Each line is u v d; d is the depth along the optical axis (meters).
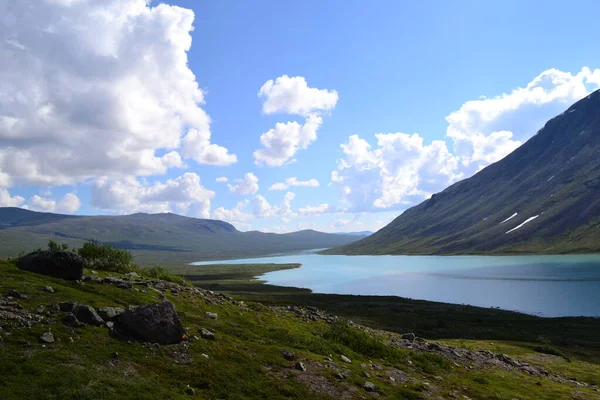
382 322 70.69
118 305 22.08
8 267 24.02
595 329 68.12
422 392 20.95
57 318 18.19
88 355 16.05
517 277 164.25
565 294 116.25
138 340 18.56
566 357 44.25
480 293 127.31
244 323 27.11
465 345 47.50
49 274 24.25
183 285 34.41
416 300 111.62
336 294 128.38
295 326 31.34
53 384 13.43
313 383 18.95
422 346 34.09
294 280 195.50
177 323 19.81
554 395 25.53
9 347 14.98
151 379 15.73
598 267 183.50
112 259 33.81
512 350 45.28
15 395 12.34
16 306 18.34
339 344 27.30
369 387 19.75
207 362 18.41
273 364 20.27
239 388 17.00
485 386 24.84
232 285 169.75
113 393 13.80
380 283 170.25
